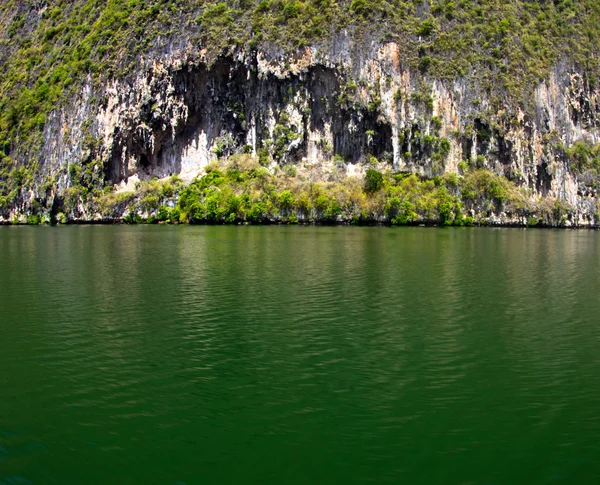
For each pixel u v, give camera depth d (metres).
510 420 20.27
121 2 171.38
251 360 26.02
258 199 130.25
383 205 127.19
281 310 34.88
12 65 196.50
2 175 166.00
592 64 165.50
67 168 152.75
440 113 140.50
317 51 144.75
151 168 155.00
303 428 19.59
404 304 36.72
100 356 26.48
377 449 18.22
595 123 164.00
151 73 152.00
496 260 58.47
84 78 160.00
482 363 25.84
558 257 62.62
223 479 16.53
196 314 33.75
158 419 20.19
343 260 56.56
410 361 26.03
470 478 16.66
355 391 22.66
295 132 145.50
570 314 34.38
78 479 16.55
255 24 148.75
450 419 20.33
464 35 146.88
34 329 30.67
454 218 131.12
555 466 17.33
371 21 145.00
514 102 144.62
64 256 59.91
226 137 150.75
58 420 20.09
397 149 139.62
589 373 24.73
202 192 136.12
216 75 149.75
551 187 148.00
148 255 60.72
